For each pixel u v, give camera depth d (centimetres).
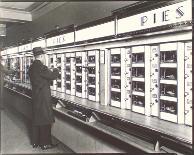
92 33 353
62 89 488
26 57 715
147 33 251
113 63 325
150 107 268
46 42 534
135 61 286
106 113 286
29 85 671
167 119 243
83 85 407
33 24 656
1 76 771
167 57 248
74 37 408
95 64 366
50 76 395
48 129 412
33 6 597
